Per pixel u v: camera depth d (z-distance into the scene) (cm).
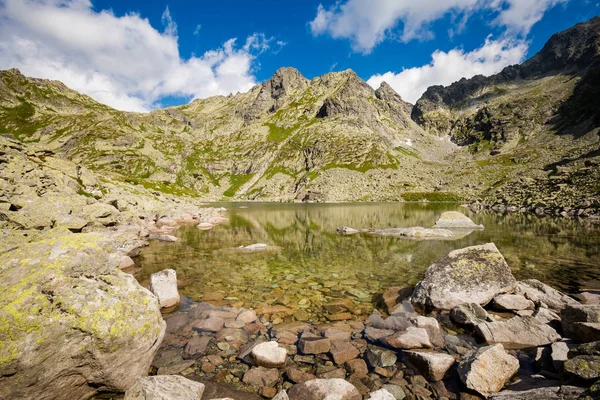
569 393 541
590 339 823
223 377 749
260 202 18500
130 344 708
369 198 16050
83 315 667
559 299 1219
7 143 3809
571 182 7169
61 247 796
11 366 555
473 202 10300
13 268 712
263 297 1341
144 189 7775
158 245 2720
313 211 8450
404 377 751
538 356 804
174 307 1214
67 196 2816
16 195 2319
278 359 796
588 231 3269
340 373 766
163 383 660
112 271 848
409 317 1113
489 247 1402
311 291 1429
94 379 670
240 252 2409
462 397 675
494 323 963
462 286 1224
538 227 3706
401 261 2089
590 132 17212
